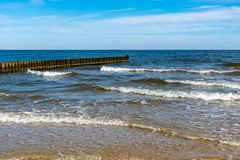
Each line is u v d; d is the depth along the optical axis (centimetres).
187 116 1232
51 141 909
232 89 1989
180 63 5222
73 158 768
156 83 2336
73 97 1738
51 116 1225
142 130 1016
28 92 1959
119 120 1146
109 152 811
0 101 1603
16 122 1135
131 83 2380
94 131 1012
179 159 751
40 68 4094
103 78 2828
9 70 3650
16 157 779
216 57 7481
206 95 1709
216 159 746
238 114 1272
